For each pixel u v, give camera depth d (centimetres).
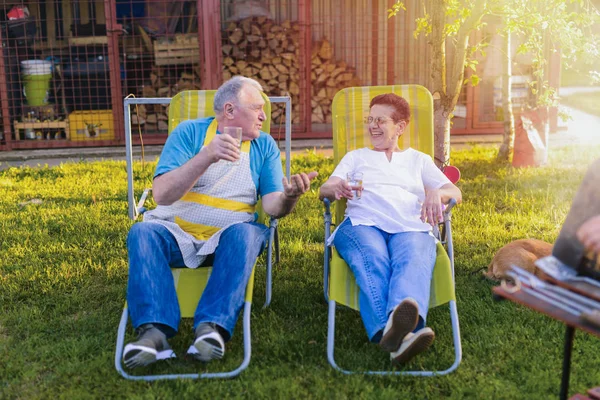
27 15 817
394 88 403
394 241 330
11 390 287
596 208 217
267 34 852
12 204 570
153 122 844
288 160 415
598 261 217
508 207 539
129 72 850
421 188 358
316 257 440
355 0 860
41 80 819
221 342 287
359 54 875
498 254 392
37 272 414
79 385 290
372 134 366
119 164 720
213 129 341
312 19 862
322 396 278
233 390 282
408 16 869
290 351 313
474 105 852
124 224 507
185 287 319
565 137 821
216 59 816
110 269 420
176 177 308
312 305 367
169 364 303
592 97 1133
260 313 358
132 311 295
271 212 333
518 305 361
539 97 667
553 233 474
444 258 324
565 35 556
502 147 688
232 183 336
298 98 867
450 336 329
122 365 299
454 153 741
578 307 208
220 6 840
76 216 527
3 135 833
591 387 282
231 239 314
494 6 512
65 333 340
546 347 316
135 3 831
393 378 288
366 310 300
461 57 540
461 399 274
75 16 827
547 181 605
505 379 291
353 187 336
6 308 372
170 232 327
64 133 830
